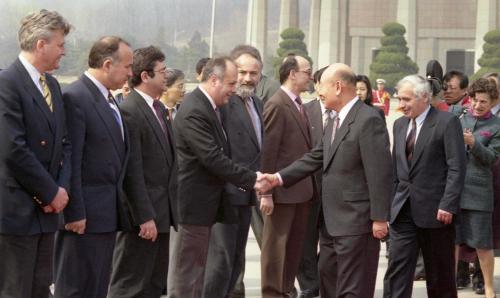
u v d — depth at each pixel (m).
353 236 7.27
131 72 6.85
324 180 7.48
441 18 81.69
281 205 8.51
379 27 81.81
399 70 71.81
